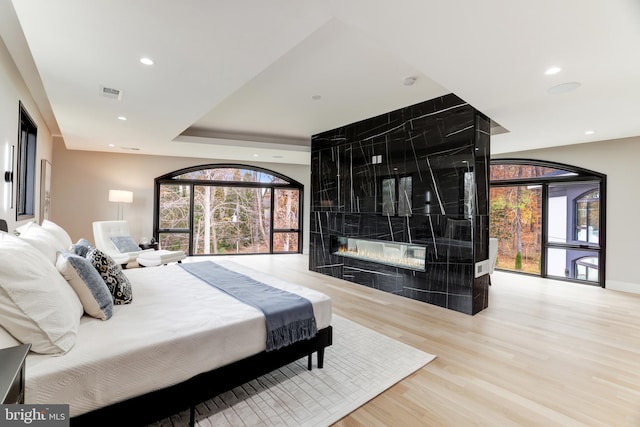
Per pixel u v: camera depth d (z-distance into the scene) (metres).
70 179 6.30
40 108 4.34
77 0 1.64
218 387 1.73
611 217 4.96
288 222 8.22
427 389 2.09
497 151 5.55
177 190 7.27
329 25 2.33
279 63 2.97
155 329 1.64
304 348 2.18
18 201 3.33
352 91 3.70
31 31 1.94
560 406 1.93
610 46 2.06
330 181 5.60
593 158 5.13
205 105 3.36
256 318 1.89
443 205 3.87
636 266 4.74
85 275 1.74
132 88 2.88
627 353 2.66
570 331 3.13
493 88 2.79
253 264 6.65
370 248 4.89
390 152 4.51
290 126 5.38
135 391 1.43
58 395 1.24
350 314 3.57
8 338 1.27
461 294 3.70
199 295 2.30
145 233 6.91
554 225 5.64
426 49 2.15
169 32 1.95
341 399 1.95
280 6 1.69
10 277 1.30
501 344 2.80
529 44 2.06
